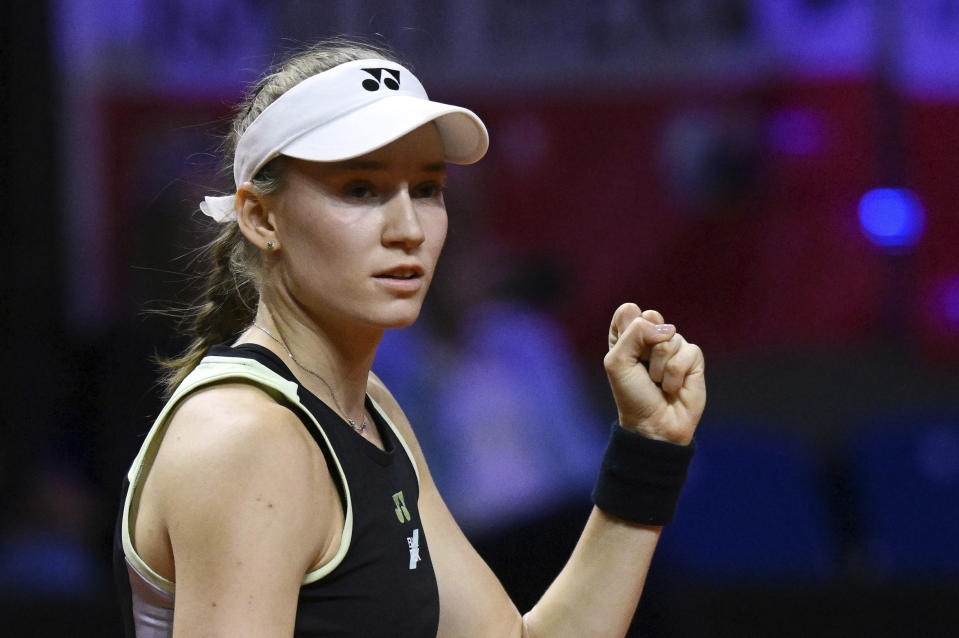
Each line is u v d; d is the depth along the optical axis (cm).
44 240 1644
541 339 1240
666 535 1459
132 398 1332
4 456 1364
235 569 469
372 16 1808
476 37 1902
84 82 1745
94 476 1345
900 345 1997
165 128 1781
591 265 2025
